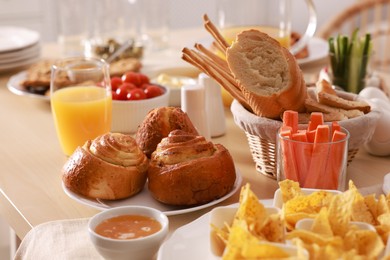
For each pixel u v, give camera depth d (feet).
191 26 11.25
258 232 3.07
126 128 4.60
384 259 2.92
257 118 3.85
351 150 3.94
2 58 5.77
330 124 3.77
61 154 4.36
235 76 3.85
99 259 3.39
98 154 3.72
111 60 5.72
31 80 5.15
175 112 4.00
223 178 3.69
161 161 3.70
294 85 3.81
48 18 10.28
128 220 3.39
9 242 5.26
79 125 4.24
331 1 10.86
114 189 3.69
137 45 5.92
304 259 2.82
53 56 6.28
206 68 4.03
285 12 5.37
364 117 3.83
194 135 3.79
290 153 3.66
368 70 4.93
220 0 5.54
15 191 3.93
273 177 4.00
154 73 5.42
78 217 3.70
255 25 5.44
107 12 6.40
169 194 3.65
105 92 4.32
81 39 6.18
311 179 3.66
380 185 3.82
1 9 9.90
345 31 10.33
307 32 5.34
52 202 3.83
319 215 3.07
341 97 4.15
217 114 4.52
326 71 5.05
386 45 9.20
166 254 3.24
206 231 3.39
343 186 3.70
